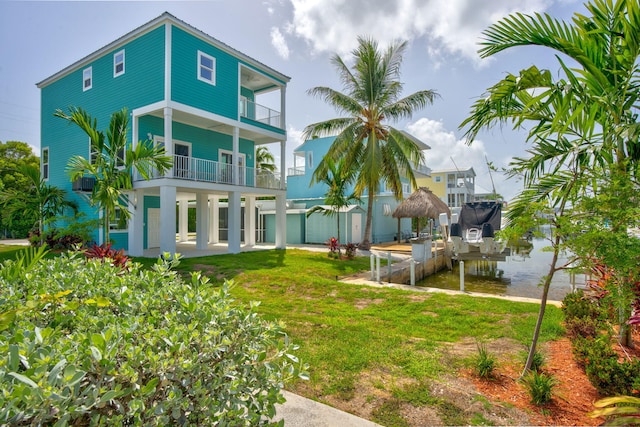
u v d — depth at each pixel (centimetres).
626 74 404
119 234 1550
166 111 1298
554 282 1271
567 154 445
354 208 2128
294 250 1725
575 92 414
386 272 1145
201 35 1427
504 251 1398
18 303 248
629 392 314
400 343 479
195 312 220
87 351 159
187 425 176
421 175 3017
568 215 351
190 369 174
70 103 1741
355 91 1727
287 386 358
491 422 294
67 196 1733
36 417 129
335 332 526
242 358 206
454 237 1463
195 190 1480
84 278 302
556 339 500
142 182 1350
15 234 2394
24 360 147
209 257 1371
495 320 604
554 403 323
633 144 408
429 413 309
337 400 332
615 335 467
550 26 421
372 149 1650
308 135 1825
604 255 323
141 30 1376
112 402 160
